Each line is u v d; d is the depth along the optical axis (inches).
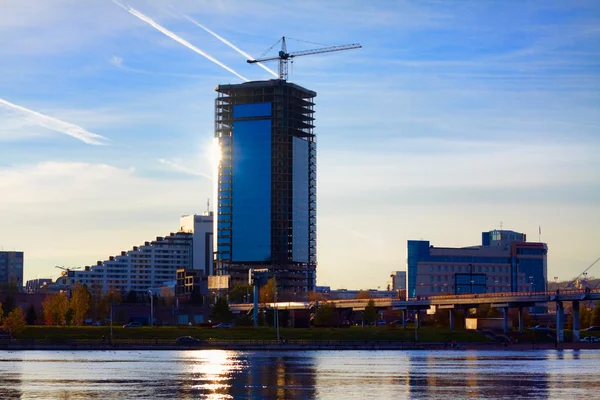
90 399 5344.5
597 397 5634.8
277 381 6471.5
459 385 6274.6
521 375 7150.6
